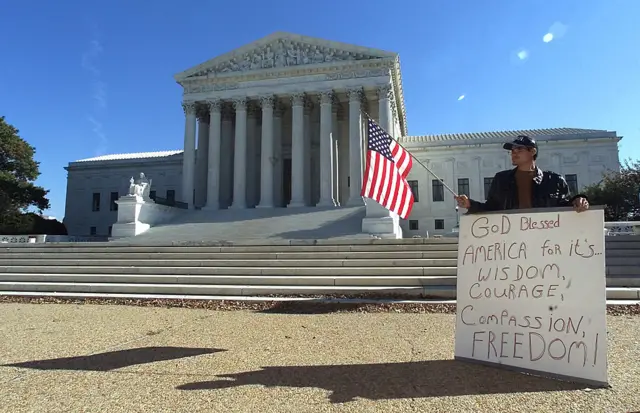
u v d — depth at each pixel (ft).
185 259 59.31
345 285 44.39
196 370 18.80
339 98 147.54
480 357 19.26
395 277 44.98
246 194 146.10
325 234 99.55
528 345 18.12
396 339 24.89
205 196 151.12
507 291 19.06
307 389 16.20
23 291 49.34
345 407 14.42
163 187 199.93
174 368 19.12
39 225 158.51
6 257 66.54
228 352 22.04
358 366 19.25
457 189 165.78
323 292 41.73
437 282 42.75
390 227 98.07
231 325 29.84
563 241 18.25
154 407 14.55
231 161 155.74
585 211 17.99
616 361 19.77
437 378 17.35
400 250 59.06
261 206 135.03
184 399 15.26
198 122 155.43
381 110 133.90
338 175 158.40
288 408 14.35
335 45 138.82
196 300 41.22
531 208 19.15
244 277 47.50
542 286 18.30
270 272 49.98
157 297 43.16
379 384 16.71
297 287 43.52
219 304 39.22
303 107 141.90
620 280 40.60
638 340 23.93
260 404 14.73
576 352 17.02
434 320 30.89
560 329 17.56
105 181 206.18
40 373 18.57
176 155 201.67
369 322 30.48
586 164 160.25
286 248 61.31
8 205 152.87
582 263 17.67
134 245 70.33
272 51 144.46
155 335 26.73
